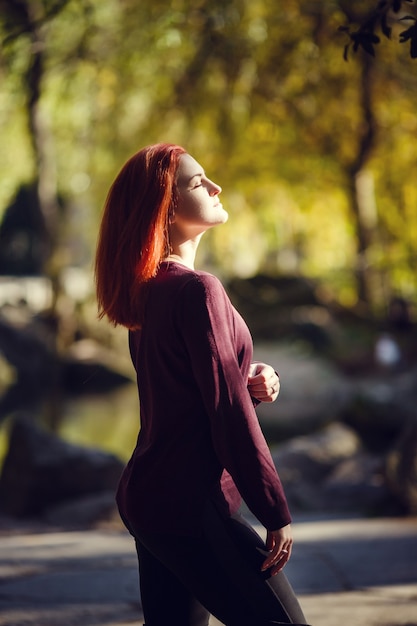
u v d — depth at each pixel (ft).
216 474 8.55
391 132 52.37
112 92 49.39
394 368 74.08
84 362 86.22
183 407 8.52
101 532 25.94
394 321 83.41
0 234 159.33
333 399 66.49
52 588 17.97
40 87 37.55
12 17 31.37
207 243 74.28
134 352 9.21
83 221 82.64
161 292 8.68
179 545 8.47
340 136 52.37
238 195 66.33
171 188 8.96
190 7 34.60
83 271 102.32
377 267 59.98
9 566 19.89
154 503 8.50
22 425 30.81
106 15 38.50
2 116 62.54
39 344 89.20
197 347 8.25
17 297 121.49
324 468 34.86
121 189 9.10
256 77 42.24
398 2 10.98
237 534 8.57
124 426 64.64
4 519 28.76
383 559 19.66
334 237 74.28
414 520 25.09
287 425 59.31
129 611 16.44
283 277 95.61
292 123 47.98
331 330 85.56
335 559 19.79
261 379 9.08
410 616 15.49
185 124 51.70
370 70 41.98
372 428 45.73
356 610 15.97
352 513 27.58
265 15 38.32
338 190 67.10
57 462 29.84
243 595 8.46
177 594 9.00
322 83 41.98
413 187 56.34
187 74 43.65
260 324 90.99
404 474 27.07
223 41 37.19
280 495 8.11
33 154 68.80
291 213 73.87
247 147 60.64
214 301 8.40
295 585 17.81
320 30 32.96
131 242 8.89
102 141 61.00
